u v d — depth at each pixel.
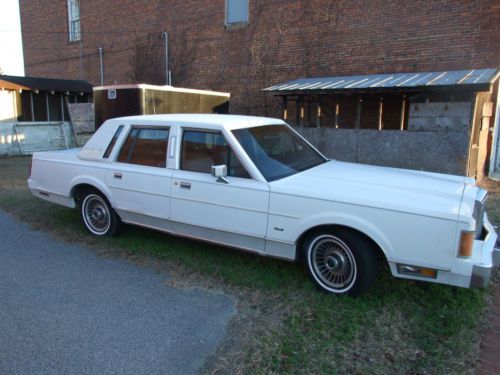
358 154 11.05
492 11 10.61
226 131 4.42
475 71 10.52
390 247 3.61
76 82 20.20
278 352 3.09
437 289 4.12
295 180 4.21
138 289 4.16
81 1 21.33
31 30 24.19
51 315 3.66
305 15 13.95
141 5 18.81
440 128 10.31
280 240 4.08
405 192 3.76
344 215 3.74
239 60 15.95
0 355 3.09
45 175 6.03
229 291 4.11
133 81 19.80
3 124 16.23
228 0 16.06
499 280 4.43
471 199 3.61
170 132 4.82
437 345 3.20
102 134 5.49
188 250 5.16
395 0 12.08
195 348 3.17
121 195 5.19
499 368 2.95
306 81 13.12
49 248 5.34
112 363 2.99
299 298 3.92
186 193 4.61
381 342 3.23
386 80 11.16
